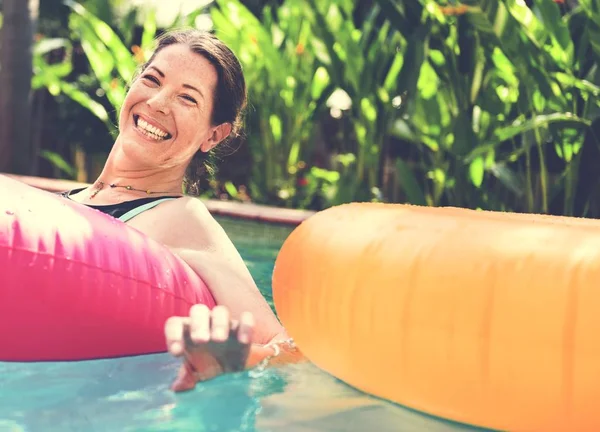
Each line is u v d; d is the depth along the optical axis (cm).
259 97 689
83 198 206
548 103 416
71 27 859
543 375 108
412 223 132
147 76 197
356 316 129
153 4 864
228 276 181
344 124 704
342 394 139
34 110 831
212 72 198
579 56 409
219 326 124
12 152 686
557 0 438
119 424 119
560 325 107
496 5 391
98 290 149
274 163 705
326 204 596
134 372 148
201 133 200
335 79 575
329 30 562
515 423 113
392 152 652
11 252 141
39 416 122
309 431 119
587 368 105
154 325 158
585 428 108
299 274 147
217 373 131
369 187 598
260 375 149
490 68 455
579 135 428
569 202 440
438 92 521
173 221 187
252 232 462
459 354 115
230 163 776
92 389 137
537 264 112
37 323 144
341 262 136
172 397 133
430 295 119
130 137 197
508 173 467
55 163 853
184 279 168
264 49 643
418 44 465
